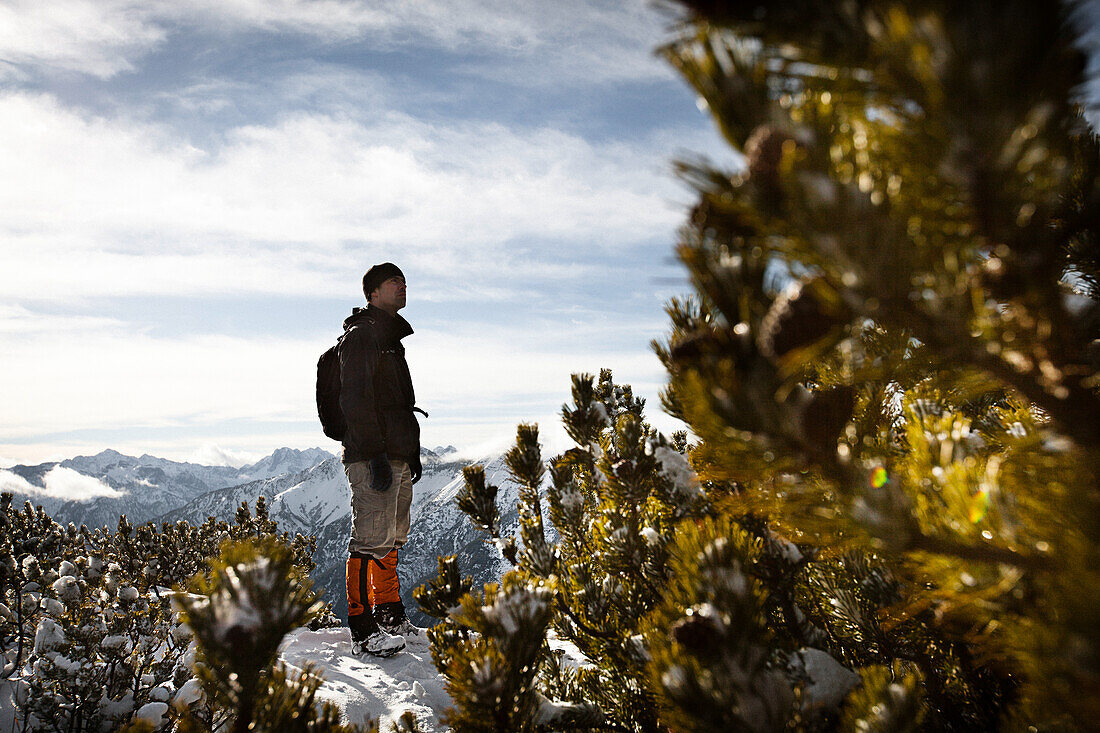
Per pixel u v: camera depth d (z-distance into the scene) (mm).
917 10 576
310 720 1242
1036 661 722
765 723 1011
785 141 647
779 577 1885
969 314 667
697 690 1021
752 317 776
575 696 2270
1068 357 696
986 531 812
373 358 5586
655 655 1179
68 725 4617
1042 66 523
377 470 5469
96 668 4820
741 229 762
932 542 790
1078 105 623
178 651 5148
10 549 7031
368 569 5582
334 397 5969
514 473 3160
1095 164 944
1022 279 661
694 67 704
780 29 682
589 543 2830
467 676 1509
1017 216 609
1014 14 517
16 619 6812
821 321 697
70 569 7504
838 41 644
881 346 875
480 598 1739
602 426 3213
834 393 864
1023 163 563
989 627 904
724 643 1082
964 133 542
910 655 1788
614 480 2465
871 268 604
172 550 14367
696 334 846
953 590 889
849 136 710
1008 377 719
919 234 666
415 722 1957
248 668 1126
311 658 5238
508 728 1523
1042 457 884
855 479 819
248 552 1244
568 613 2375
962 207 641
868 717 1089
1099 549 676
